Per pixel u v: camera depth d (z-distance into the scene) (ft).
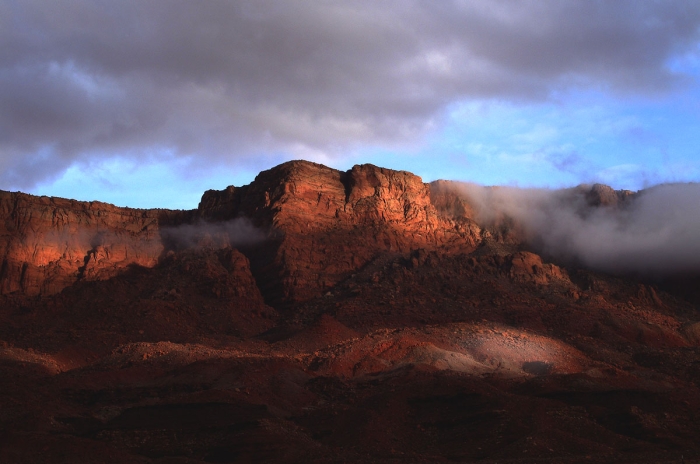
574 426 363.15
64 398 419.54
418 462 320.70
